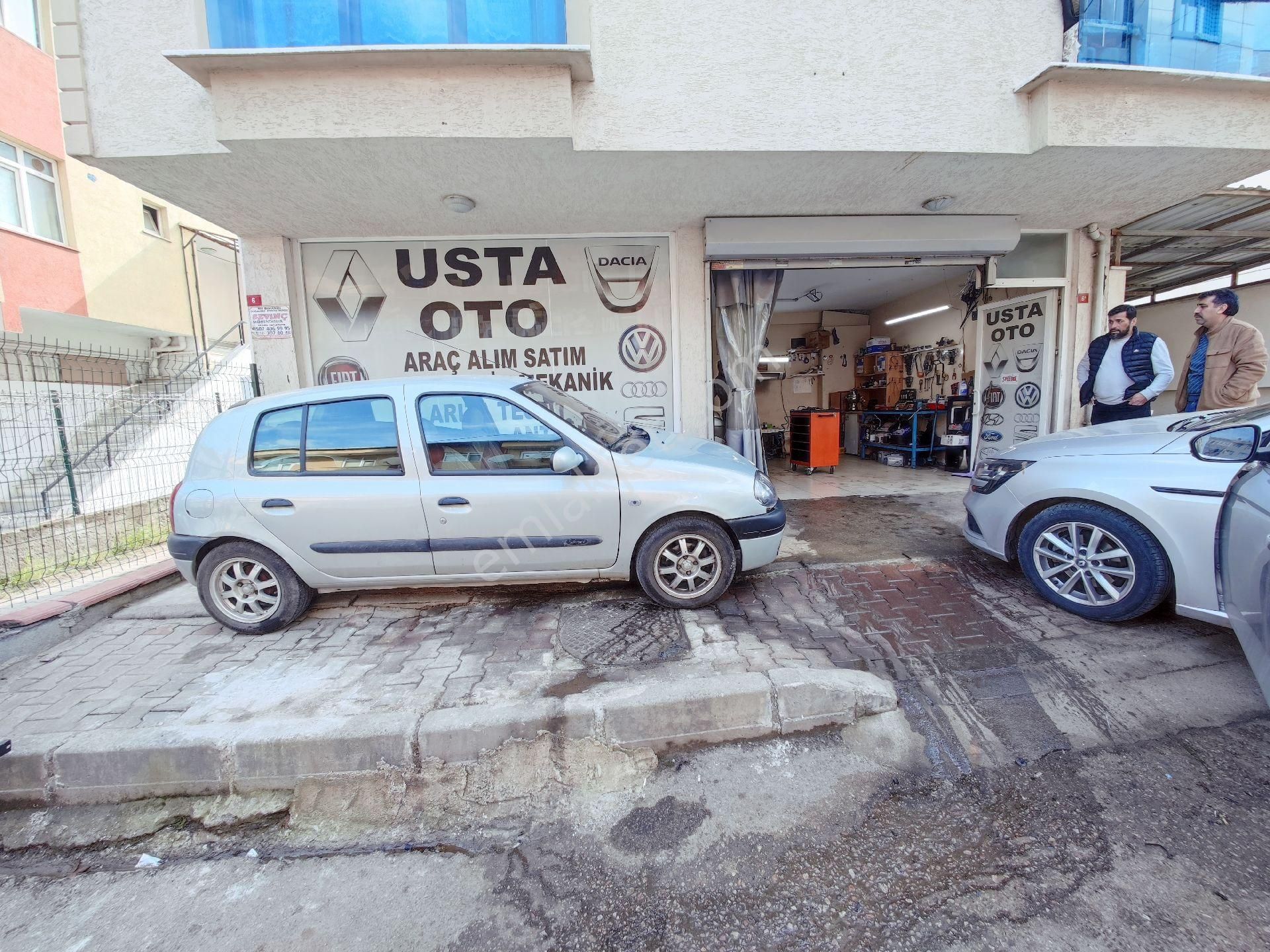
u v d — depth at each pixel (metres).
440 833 2.13
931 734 2.45
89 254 10.61
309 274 5.96
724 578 3.48
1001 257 6.37
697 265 6.03
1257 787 2.06
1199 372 4.67
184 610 3.97
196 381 11.43
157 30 3.86
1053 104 4.12
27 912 1.87
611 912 1.75
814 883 1.81
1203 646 2.90
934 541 4.70
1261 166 4.61
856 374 10.69
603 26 3.99
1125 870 1.78
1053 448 3.45
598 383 6.23
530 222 5.64
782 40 4.08
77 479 7.24
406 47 3.49
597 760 2.40
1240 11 4.21
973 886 1.76
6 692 2.88
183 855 2.10
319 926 1.76
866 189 4.98
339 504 3.31
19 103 9.46
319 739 2.38
